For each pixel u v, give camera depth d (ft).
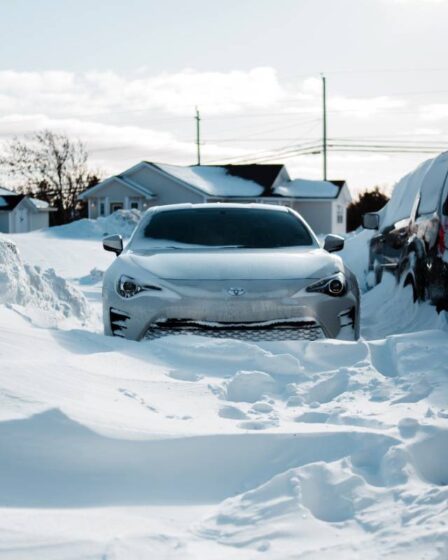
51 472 10.16
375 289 30.12
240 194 159.43
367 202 195.00
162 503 9.71
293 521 8.64
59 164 228.02
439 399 12.95
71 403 11.73
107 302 18.71
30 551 7.89
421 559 7.50
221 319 17.60
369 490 9.32
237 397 14.08
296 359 15.49
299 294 17.94
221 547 8.16
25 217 178.91
